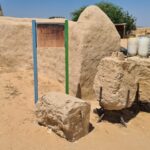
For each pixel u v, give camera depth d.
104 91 4.29
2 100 4.75
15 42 5.76
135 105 4.88
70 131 3.72
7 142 3.71
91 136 3.95
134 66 4.45
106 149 3.65
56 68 5.47
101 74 4.35
